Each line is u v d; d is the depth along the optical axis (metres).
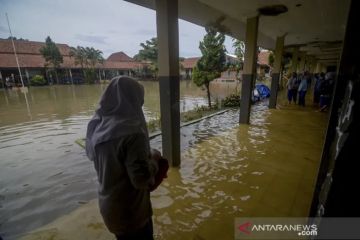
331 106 1.03
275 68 8.65
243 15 5.79
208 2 4.91
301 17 6.23
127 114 1.17
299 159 3.72
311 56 19.00
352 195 0.86
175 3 3.08
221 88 20.09
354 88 0.83
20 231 2.26
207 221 2.20
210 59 8.38
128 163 1.08
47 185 3.21
